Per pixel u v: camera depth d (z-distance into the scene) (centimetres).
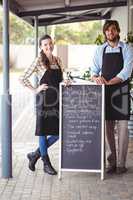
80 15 1330
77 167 627
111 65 637
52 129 637
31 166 664
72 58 2567
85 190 580
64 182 615
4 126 629
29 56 2853
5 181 619
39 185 601
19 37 3525
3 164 631
